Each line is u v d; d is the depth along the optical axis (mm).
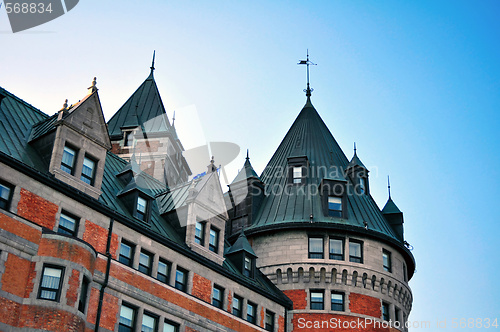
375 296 46500
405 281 49844
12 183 30797
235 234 49031
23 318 28828
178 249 37375
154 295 35188
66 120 34500
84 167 35062
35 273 29828
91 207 33812
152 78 61031
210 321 37750
